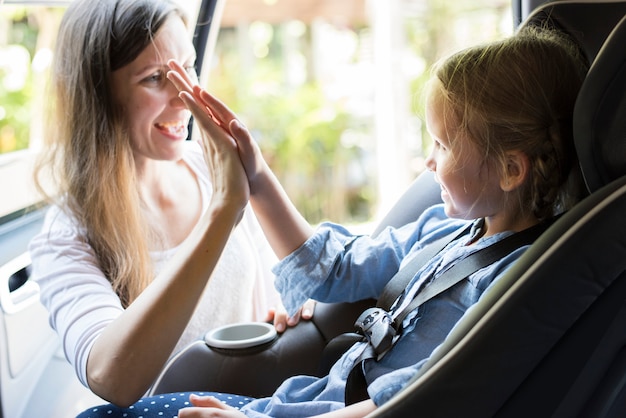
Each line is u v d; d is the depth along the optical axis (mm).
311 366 1485
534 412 996
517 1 1565
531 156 1180
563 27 1279
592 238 949
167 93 1404
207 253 1244
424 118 1303
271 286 1738
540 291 955
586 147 1004
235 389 1447
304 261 1435
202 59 1938
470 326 991
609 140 994
